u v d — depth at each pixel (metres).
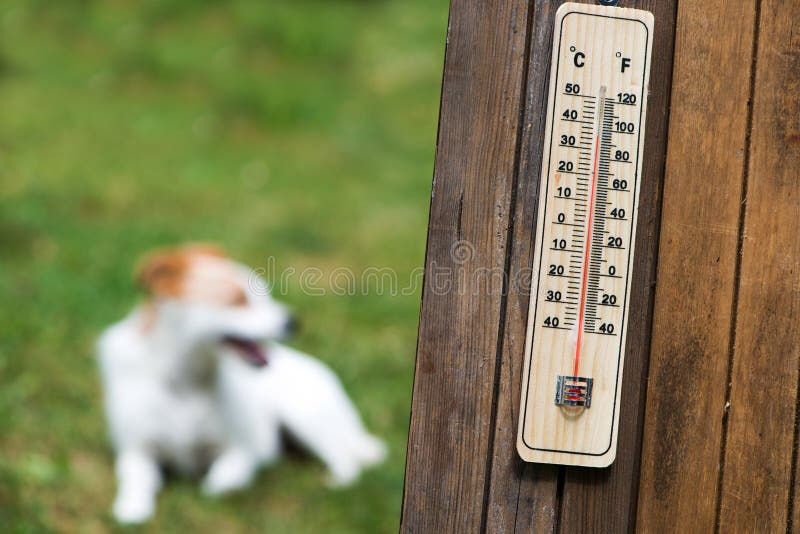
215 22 10.58
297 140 8.42
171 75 9.30
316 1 11.62
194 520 3.63
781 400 1.90
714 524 1.89
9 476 3.52
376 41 10.82
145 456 3.94
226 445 3.99
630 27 1.84
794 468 1.90
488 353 1.86
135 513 3.59
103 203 6.56
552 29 1.85
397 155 8.27
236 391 3.97
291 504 3.84
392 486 3.93
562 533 1.88
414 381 1.86
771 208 1.89
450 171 1.85
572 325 1.84
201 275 3.83
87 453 3.95
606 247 1.84
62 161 7.09
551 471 1.87
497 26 1.84
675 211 1.88
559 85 1.83
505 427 1.87
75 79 8.91
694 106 1.88
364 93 9.63
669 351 1.88
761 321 1.89
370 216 6.86
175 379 3.88
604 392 1.85
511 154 1.85
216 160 7.67
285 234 6.32
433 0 11.98
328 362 4.94
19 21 9.92
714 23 1.88
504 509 1.87
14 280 5.19
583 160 1.84
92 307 5.09
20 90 8.43
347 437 4.21
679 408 1.89
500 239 1.86
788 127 1.89
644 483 1.88
